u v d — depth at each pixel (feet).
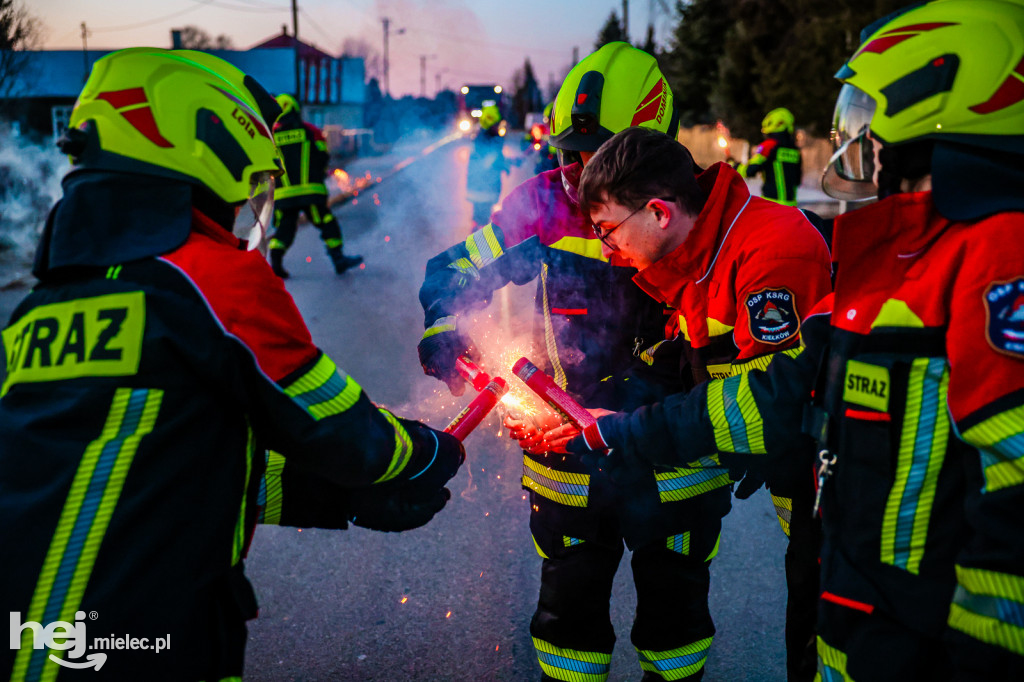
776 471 5.57
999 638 3.64
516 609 9.78
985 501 3.68
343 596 10.11
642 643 7.23
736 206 5.92
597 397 6.89
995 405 3.65
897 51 4.28
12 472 4.37
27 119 40.86
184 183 4.74
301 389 4.60
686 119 86.07
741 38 67.82
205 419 4.51
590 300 6.85
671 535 6.80
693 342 6.25
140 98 4.72
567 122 6.61
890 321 4.13
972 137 3.99
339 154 109.81
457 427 6.30
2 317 23.29
